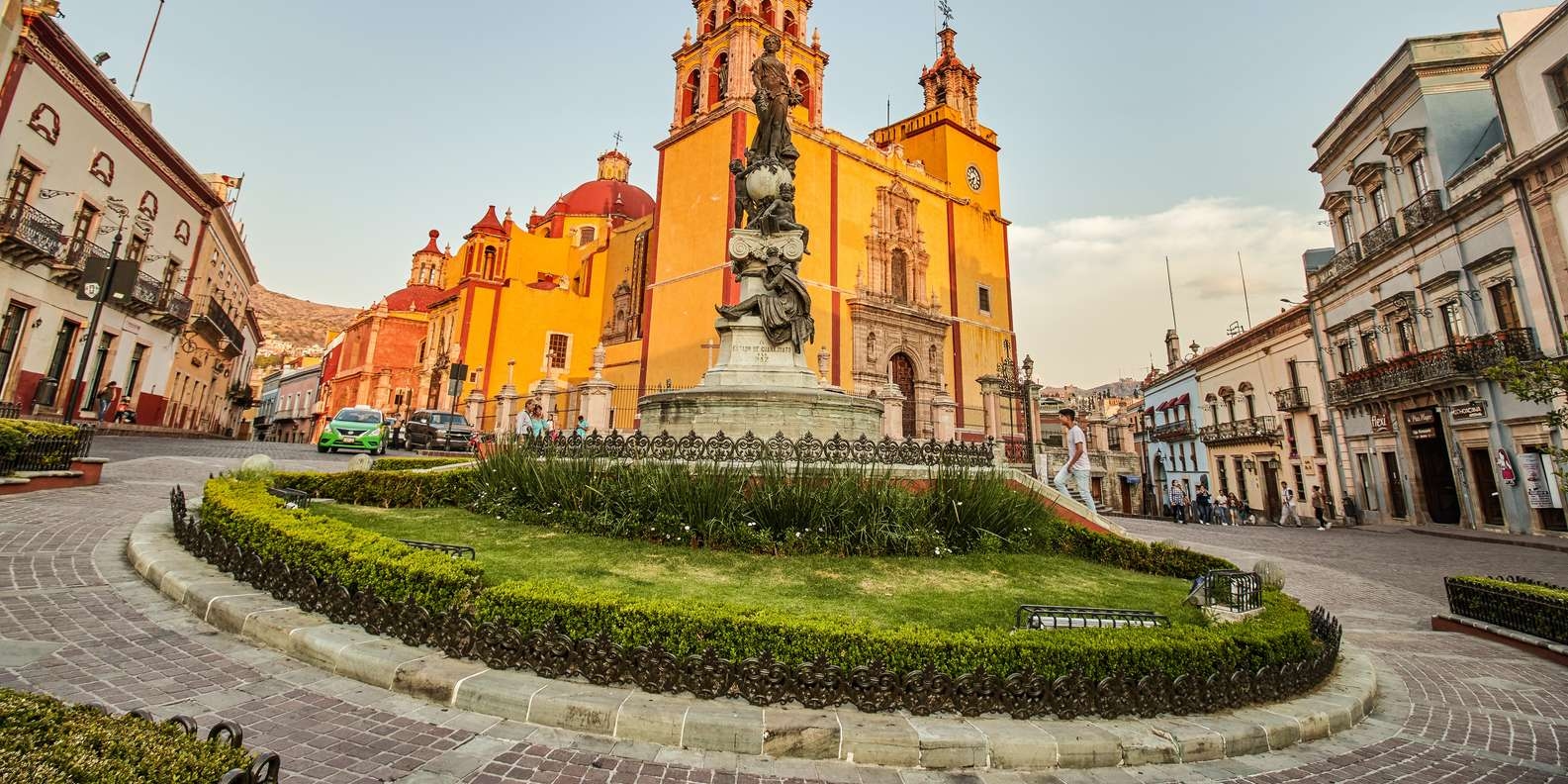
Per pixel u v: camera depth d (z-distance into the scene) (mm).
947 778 3291
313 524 5551
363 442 22328
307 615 4578
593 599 4117
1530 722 4781
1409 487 21594
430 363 40375
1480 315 18734
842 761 3344
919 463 9617
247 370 55156
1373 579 11297
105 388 22781
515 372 37625
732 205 26656
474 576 4438
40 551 5906
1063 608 5004
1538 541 15617
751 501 7727
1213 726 3918
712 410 10867
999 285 36469
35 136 18328
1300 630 4898
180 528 6277
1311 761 3891
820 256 28422
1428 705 5133
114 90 20828
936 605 5637
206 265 28953
